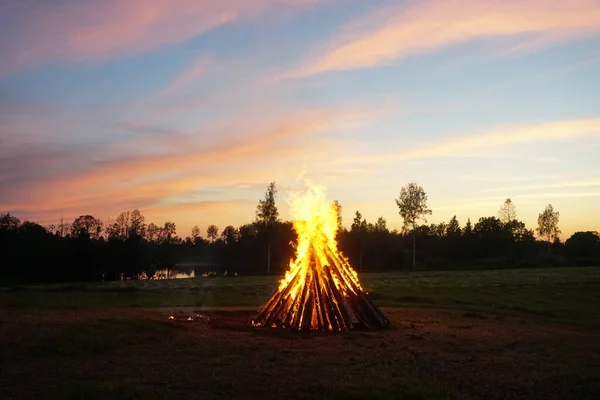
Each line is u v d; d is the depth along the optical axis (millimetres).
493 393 12461
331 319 22344
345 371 14289
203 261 119062
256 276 74438
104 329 18875
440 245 114125
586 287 46594
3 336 17594
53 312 27516
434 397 11773
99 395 11289
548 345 18812
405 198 94312
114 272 83562
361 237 96500
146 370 14023
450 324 24734
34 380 12891
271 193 82875
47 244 84750
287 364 15102
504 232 109938
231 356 16156
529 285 49594
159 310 29469
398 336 20828
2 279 73938
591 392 12562
